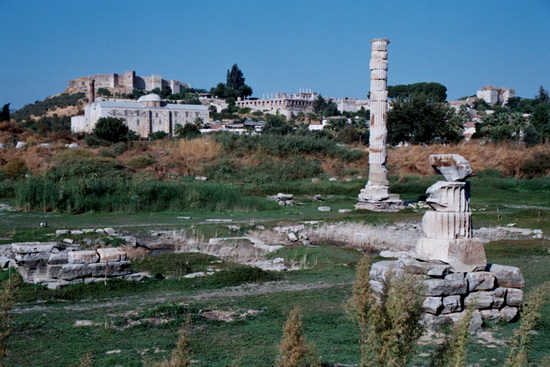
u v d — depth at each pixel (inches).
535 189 1893.5
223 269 703.7
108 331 445.4
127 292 588.7
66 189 1299.2
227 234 1016.2
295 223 1149.1
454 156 482.6
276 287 617.6
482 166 2311.8
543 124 3720.5
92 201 1290.6
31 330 450.3
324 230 1066.1
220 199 1401.3
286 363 289.1
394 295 310.7
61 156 2034.9
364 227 1103.6
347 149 2496.3
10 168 1797.5
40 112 7071.9
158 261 721.6
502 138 3221.0
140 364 370.3
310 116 6668.3
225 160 2140.7
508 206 1493.6
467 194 486.3
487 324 458.6
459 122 3909.9
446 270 453.4
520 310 477.7
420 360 374.3
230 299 553.9
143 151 2231.8
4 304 308.7
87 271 608.7
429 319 439.2
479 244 474.9
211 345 414.0
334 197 1705.2
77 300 556.7
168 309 502.0
